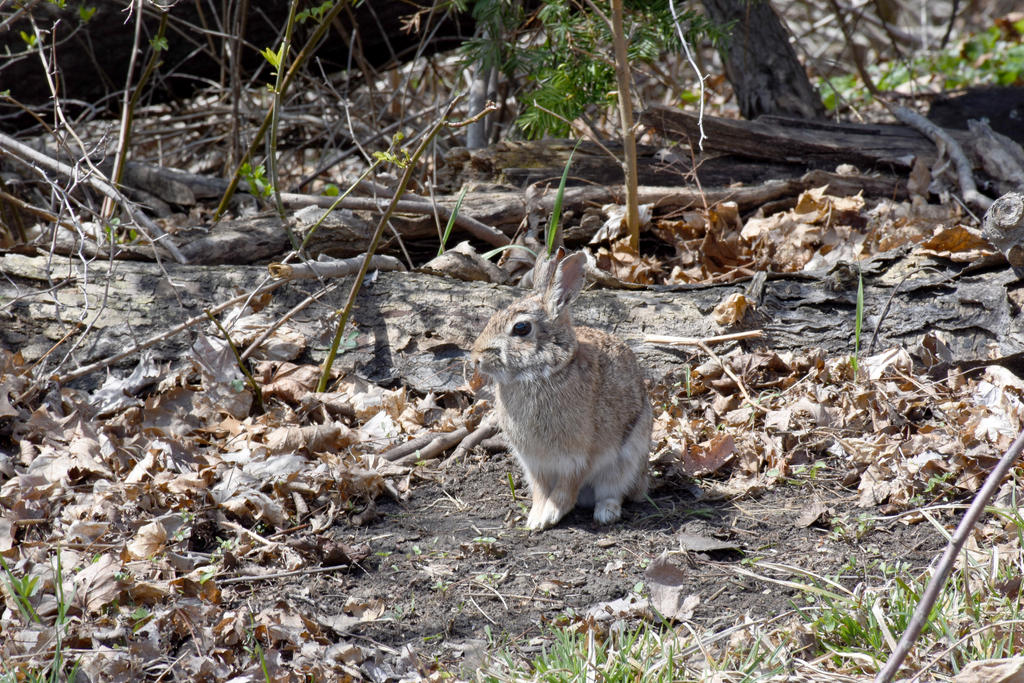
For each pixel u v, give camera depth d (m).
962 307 10.41
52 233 11.39
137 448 9.08
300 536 8.05
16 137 15.00
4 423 9.43
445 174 14.28
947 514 8.08
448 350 10.67
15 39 13.98
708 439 9.50
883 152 14.12
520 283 11.59
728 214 12.70
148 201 13.88
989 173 13.66
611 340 8.66
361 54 15.62
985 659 6.07
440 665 6.75
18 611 6.98
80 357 10.40
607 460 8.37
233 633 6.87
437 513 8.59
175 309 10.73
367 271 11.24
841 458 9.12
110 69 15.02
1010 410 9.06
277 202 10.58
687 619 7.09
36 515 8.09
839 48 26.52
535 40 16.33
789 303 10.94
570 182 13.41
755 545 7.92
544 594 7.45
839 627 6.68
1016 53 21.30
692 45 15.05
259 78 17.00
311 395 10.07
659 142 15.67
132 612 7.00
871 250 11.88
